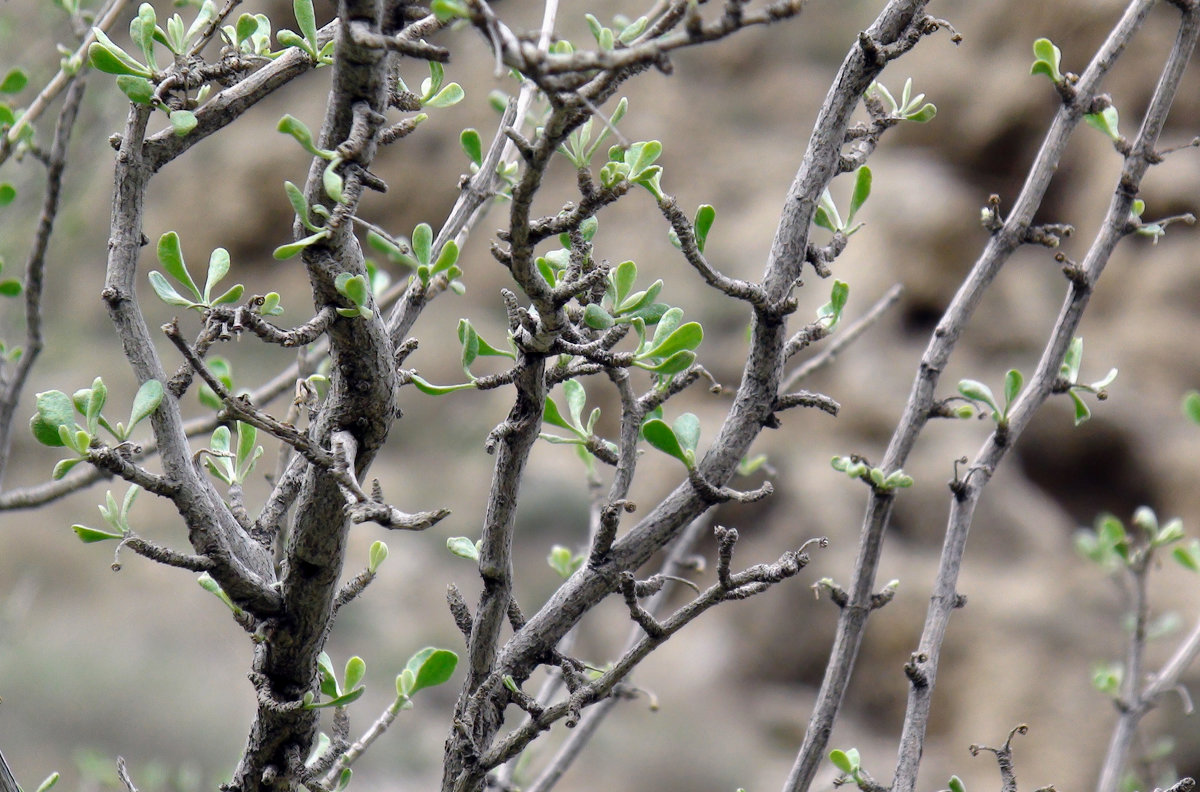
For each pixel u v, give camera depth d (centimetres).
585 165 213
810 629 1377
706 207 213
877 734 1310
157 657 1243
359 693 211
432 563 1484
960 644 1331
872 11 1980
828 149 230
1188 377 1548
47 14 538
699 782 1254
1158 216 1602
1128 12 285
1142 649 390
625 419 243
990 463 288
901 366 1493
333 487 192
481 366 1669
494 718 232
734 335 1538
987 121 1719
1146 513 405
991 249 288
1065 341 289
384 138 215
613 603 1395
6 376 387
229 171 1839
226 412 170
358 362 187
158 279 197
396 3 174
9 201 380
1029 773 1239
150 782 504
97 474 364
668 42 129
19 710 1098
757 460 341
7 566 1360
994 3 1773
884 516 279
